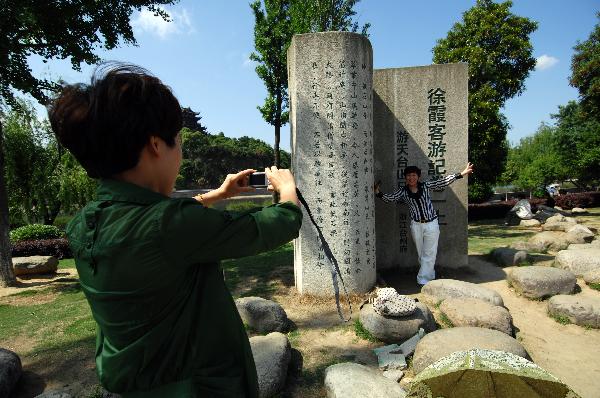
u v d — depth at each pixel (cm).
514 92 1247
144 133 91
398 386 291
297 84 492
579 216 1397
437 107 613
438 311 459
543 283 494
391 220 632
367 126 508
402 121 621
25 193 1284
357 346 391
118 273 84
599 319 420
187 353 91
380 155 627
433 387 174
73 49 651
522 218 1184
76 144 92
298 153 497
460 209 620
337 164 491
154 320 86
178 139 103
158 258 84
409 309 392
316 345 396
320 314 466
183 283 90
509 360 169
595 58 1395
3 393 314
